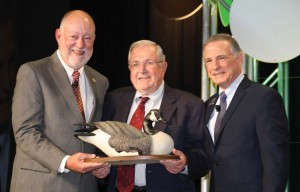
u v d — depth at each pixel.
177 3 4.88
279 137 3.76
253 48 4.40
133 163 3.53
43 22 5.66
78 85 3.90
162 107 3.94
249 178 3.78
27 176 3.74
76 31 3.84
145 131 3.52
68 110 3.80
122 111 3.98
